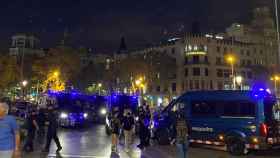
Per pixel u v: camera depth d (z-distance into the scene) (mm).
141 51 96938
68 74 68125
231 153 16781
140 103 50062
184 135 13305
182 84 84000
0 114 7344
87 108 38219
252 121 16406
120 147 19125
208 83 82688
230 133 16859
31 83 79625
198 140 18266
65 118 31328
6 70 67125
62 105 32500
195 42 83500
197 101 18562
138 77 75938
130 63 78438
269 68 85688
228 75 85000
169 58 83312
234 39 93312
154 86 85000
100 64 107312
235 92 17391
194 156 16094
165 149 18531
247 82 86500
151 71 78250
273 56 92938
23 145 18062
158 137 20781
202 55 83312
